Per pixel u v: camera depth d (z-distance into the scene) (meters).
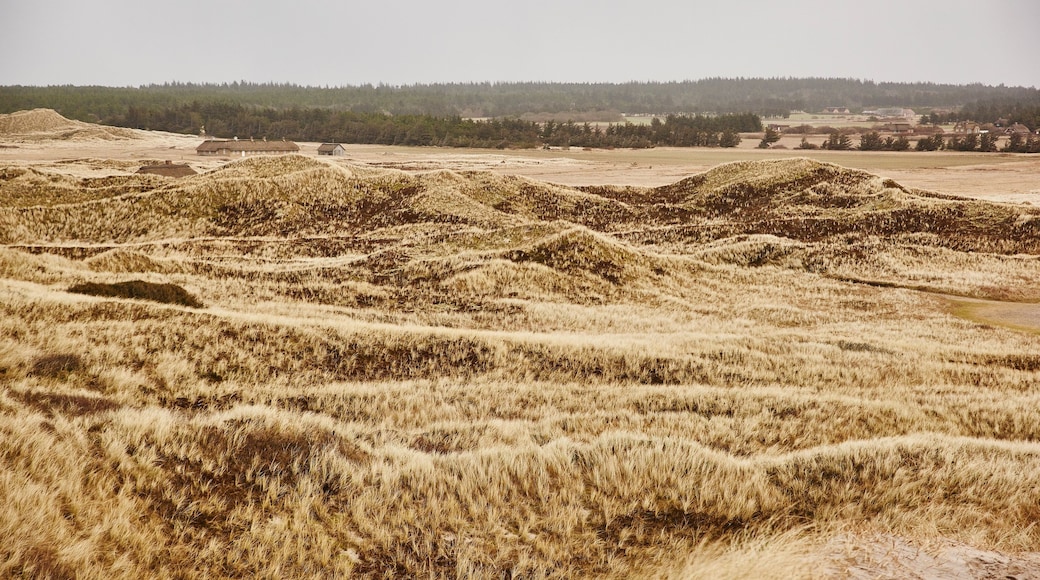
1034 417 17.06
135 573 6.59
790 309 35.19
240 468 8.74
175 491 7.96
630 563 7.94
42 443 7.85
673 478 9.69
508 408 16.03
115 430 8.80
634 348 22.02
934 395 19.34
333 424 11.16
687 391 18.02
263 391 15.84
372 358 19.62
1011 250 49.25
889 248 48.34
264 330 19.64
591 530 8.56
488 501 9.02
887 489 9.34
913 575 7.29
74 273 26.45
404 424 14.38
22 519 6.52
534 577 7.60
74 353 15.29
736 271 43.62
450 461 10.02
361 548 7.82
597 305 35.09
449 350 20.70
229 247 47.78
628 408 16.36
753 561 7.71
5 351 14.11
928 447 11.05
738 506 8.95
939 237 51.91
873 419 16.06
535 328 29.03
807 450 11.29
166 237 53.41
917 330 30.31
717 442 13.38
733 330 30.19
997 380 21.78
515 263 38.34
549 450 10.44
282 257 46.19
